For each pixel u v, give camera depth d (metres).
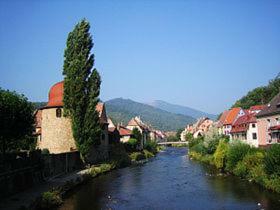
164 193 39.03
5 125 38.75
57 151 61.34
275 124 57.81
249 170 44.88
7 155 33.75
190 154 97.50
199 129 166.50
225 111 114.31
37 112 72.75
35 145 59.91
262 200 32.97
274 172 37.09
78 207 31.95
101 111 73.69
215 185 42.94
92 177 51.41
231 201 33.44
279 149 37.28
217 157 57.47
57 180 43.59
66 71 57.81
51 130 61.94
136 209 31.31
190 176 52.88
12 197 32.28
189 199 35.31
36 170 40.56
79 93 56.59
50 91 65.69
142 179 50.56
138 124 135.88
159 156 110.75
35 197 32.06
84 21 58.84
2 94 39.97
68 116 58.16
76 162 57.28
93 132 57.28
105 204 33.34
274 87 128.75
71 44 58.38
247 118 77.31
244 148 51.09
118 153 79.00
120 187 43.22
